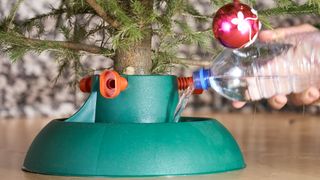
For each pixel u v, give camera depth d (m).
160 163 0.93
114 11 0.97
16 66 2.62
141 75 0.98
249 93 1.01
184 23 1.04
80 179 0.93
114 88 0.95
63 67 1.26
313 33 0.99
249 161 1.20
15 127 2.09
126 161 0.92
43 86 2.63
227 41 0.86
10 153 1.32
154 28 1.10
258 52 1.01
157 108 0.98
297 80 1.00
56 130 0.98
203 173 0.96
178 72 1.82
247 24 0.85
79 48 1.09
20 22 1.18
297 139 1.71
